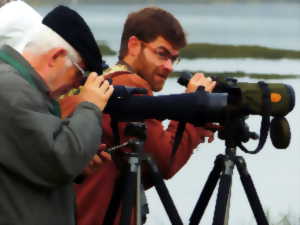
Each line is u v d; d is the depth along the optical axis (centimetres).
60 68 1326
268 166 4425
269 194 3822
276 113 1580
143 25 1662
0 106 1265
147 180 1672
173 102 1462
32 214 1295
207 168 4225
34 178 1278
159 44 1661
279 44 19100
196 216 1681
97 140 1312
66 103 1509
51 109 1330
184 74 1622
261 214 1616
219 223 1598
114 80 1630
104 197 1611
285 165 4453
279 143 1606
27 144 1265
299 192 3866
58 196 1330
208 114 1479
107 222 1600
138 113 1474
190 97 1462
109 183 1612
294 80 9500
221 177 1614
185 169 4197
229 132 1598
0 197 1284
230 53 13000
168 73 1680
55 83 1328
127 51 1680
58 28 1323
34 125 1264
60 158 1270
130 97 1480
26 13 1492
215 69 11056
